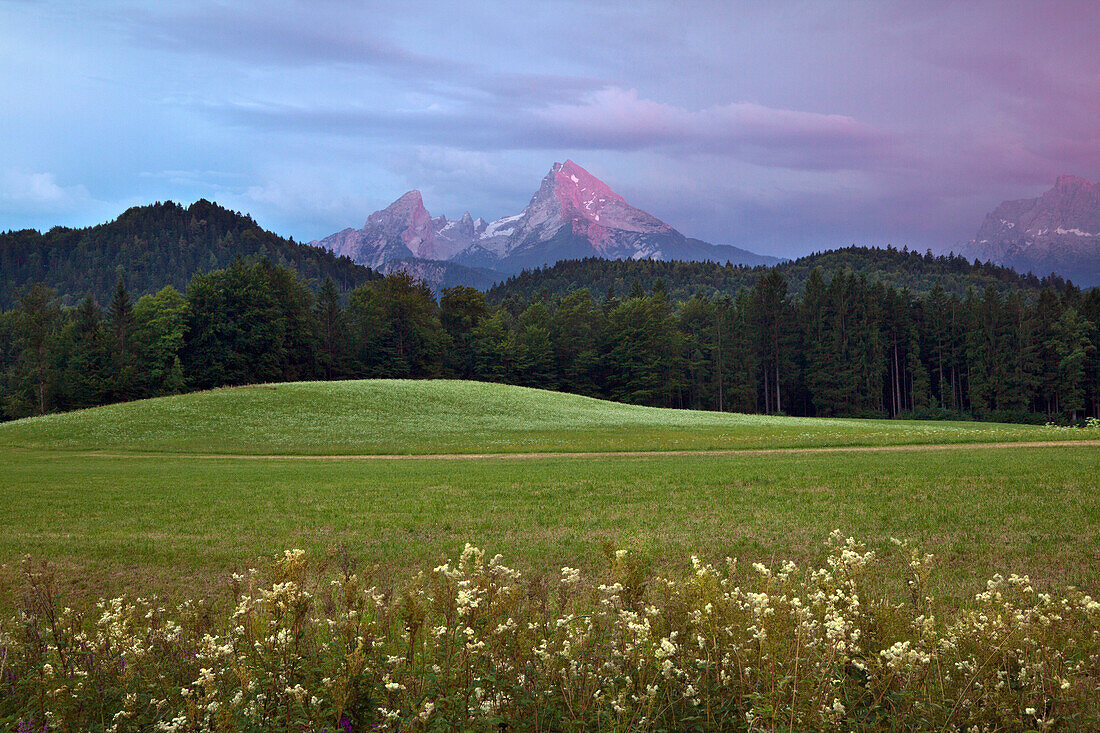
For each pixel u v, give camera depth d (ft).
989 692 18.58
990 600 22.36
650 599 32.45
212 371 313.53
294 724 17.43
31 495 81.51
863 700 19.06
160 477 100.48
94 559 49.98
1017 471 79.30
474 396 249.96
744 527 56.49
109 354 318.86
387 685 17.39
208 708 17.67
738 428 203.72
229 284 332.60
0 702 19.33
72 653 21.59
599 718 17.66
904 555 44.34
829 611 20.31
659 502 69.36
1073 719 18.02
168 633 23.12
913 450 115.03
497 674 18.90
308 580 39.09
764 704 17.62
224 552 51.13
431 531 57.88
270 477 99.25
